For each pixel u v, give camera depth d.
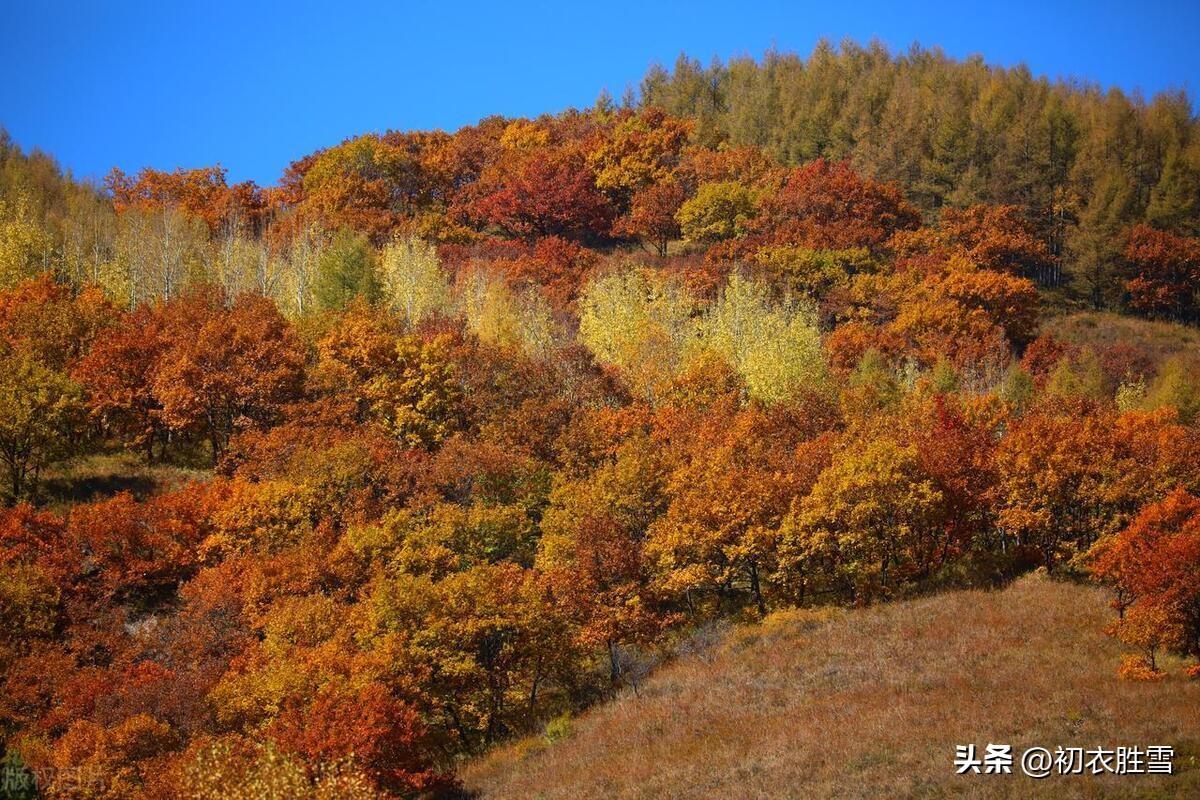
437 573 57.28
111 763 39.69
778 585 63.44
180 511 61.81
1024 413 85.25
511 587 51.66
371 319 85.81
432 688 49.09
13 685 47.31
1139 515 52.56
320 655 46.75
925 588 60.59
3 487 65.31
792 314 106.19
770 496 61.25
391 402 76.94
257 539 60.16
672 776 41.12
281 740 39.50
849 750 40.31
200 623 52.59
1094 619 52.78
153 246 99.94
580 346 88.44
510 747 48.31
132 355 75.75
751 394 84.19
